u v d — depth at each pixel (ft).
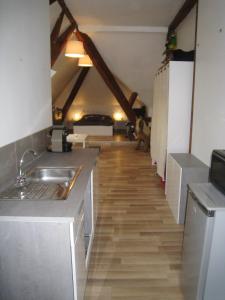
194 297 5.24
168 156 11.43
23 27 6.98
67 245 4.40
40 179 7.13
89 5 13.08
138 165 17.61
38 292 4.69
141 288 6.42
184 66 11.26
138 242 8.36
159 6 13.17
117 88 22.53
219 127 8.38
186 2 12.30
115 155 20.54
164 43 17.81
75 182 5.98
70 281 4.60
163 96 12.84
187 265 5.76
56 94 26.61
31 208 4.60
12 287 4.68
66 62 19.98
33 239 4.39
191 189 5.63
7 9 5.93
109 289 6.37
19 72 6.73
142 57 18.99
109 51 18.79
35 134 8.11
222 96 8.13
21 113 6.90
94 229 8.75
